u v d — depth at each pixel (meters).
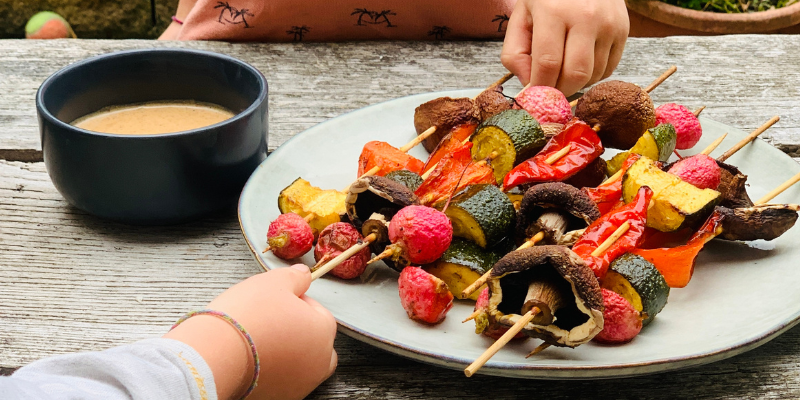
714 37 0.94
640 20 1.18
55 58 0.87
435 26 0.95
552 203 0.58
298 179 0.64
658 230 0.62
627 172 0.62
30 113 0.79
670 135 0.67
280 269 0.55
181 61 0.70
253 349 0.51
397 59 0.90
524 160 0.66
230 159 0.65
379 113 0.74
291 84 0.85
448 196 0.62
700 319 0.57
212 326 0.51
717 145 0.70
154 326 0.59
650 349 0.54
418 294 0.55
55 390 0.47
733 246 0.63
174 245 0.65
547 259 0.51
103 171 0.62
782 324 0.54
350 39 0.96
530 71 0.79
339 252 0.59
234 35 0.94
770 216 0.60
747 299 0.58
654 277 0.56
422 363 0.57
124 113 0.70
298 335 0.52
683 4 1.21
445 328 0.56
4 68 0.85
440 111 0.70
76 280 0.62
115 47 0.89
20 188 0.70
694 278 0.60
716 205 0.61
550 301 0.52
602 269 0.56
